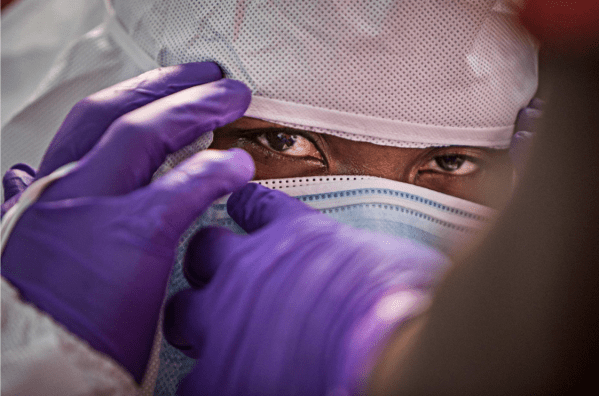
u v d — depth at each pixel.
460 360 0.33
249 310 0.49
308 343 0.44
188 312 0.57
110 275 0.54
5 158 0.99
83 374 0.48
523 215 0.33
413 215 0.83
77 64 0.95
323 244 0.52
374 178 0.81
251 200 0.71
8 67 1.28
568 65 0.33
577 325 0.30
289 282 0.49
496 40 0.74
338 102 0.73
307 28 0.70
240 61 0.73
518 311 0.32
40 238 0.54
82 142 0.66
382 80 0.73
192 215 0.61
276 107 0.74
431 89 0.74
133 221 0.56
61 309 0.52
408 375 0.35
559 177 0.32
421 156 0.81
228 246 0.63
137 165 0.62
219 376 0.48
